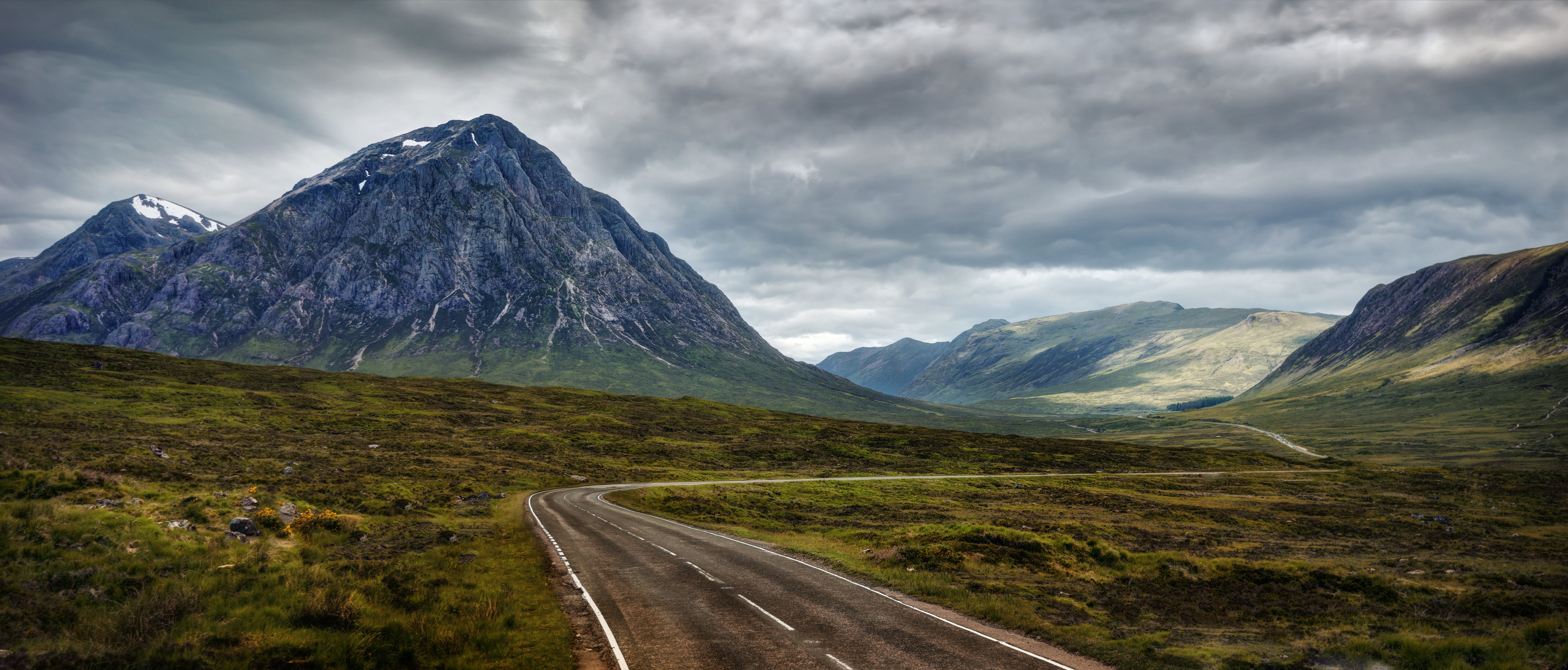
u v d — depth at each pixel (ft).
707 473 322.34
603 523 152.46
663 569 96.68
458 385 626.64
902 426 582.35
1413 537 197.88
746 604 76.28
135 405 329.72
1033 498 256.73
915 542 124.88
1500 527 233.35
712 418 570.46
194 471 146.82
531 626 65.41
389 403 468.34
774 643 61.00
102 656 46.50
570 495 214.28
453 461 277.85
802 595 81.51
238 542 86.43
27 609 53.93
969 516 192.95
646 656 57.06
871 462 396.57
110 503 90.74
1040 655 59.67
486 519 150.41
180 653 48.73
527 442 373.40
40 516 76.43
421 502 162.81
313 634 56.13
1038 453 453.99
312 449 256.73
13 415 245.86
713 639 62.08
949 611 76.28
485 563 96.37
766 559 108.58
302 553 87.71
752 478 307.99
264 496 116.98
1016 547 120.16
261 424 331.77
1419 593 103.76
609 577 90.48
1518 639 72.13
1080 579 105.70
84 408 303.27
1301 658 64.18
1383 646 68.90
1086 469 398.42
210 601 61.72
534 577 89.76
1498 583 113.50
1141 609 86.94
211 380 463.01
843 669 54.34
